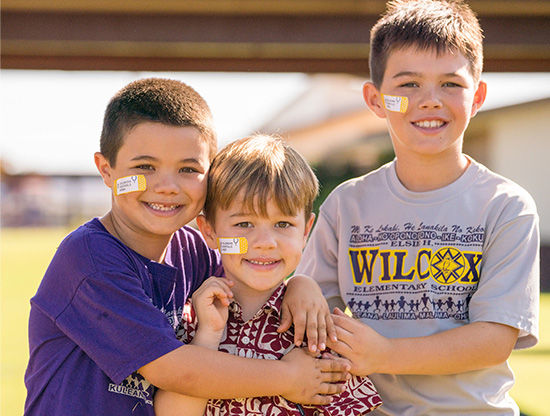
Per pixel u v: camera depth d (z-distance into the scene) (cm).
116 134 235
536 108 1488
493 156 1602
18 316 984
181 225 237
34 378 229
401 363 241
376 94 287
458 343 243
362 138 1783
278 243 233
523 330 245
